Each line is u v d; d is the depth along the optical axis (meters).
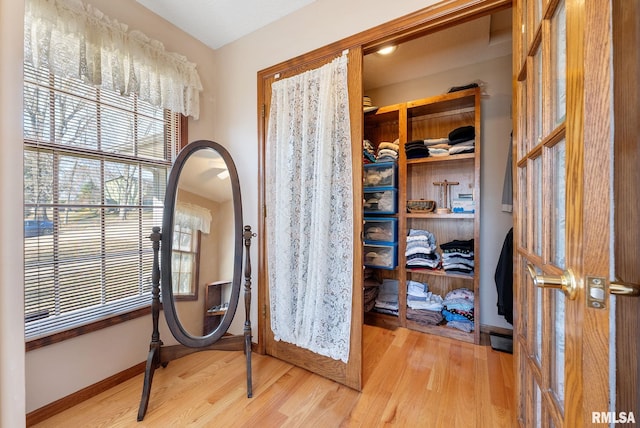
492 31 2.05
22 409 0.52
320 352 1.60
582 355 0.47
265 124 1.88
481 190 2.26
